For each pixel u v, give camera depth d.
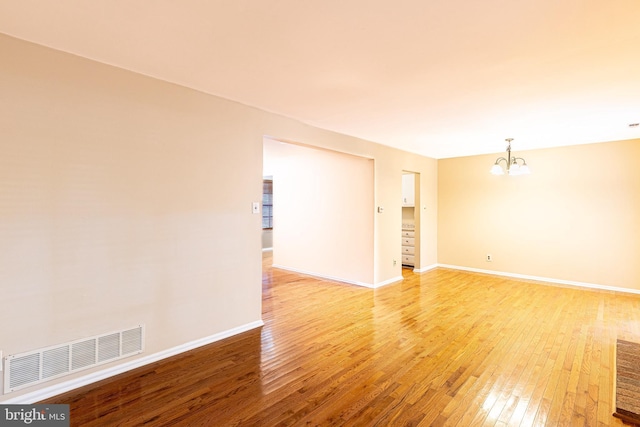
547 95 2.88
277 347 2.95
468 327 3.44
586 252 5.09
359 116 3.59
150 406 2.08
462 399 2.19
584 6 1.60
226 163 3.09
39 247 2.10
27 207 2.05
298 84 2.68
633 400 2.14
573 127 4.04
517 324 3.53
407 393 2.25
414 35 1.90
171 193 2.72
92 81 2.29
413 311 3.96
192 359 2.70
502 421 1.97
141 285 2.56
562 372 2.53
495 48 2.04
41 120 2.09
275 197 6.56
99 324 2.36
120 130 2.42
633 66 2.29
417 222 6.14
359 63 2.28
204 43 2.03
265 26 1.82
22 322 2.04
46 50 2.10
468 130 4.22
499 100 3.03
